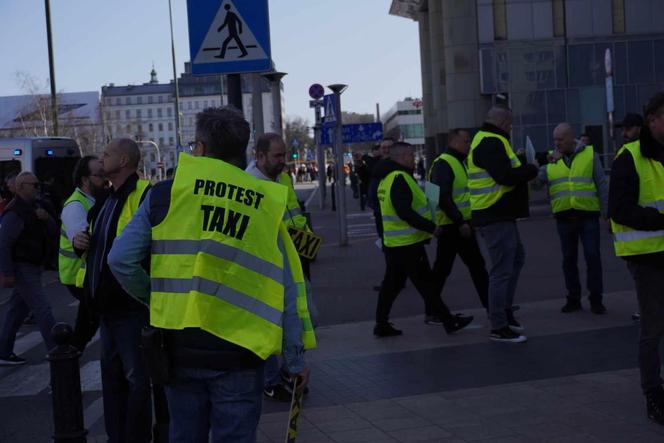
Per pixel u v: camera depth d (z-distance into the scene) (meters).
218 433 3.54
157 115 145.75
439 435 5.46
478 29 32.78
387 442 5.38
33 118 58.41
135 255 3.59
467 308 10.29
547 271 12.89
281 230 3.71
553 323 8.80
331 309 10.85
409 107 122.06
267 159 6.37
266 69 7.86
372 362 7.62
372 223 26.38
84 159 6.66
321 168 34.22
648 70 32.75
